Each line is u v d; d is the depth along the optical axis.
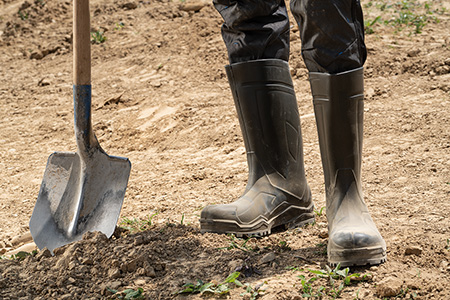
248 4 2.48
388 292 1.91
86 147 2.67
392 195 3.07
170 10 8.29
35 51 8.16
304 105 5.08
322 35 2.12
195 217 2.98
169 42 7.30
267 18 2.57
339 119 2.18
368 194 3.14
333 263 2.14
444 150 3.74
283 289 2.00
